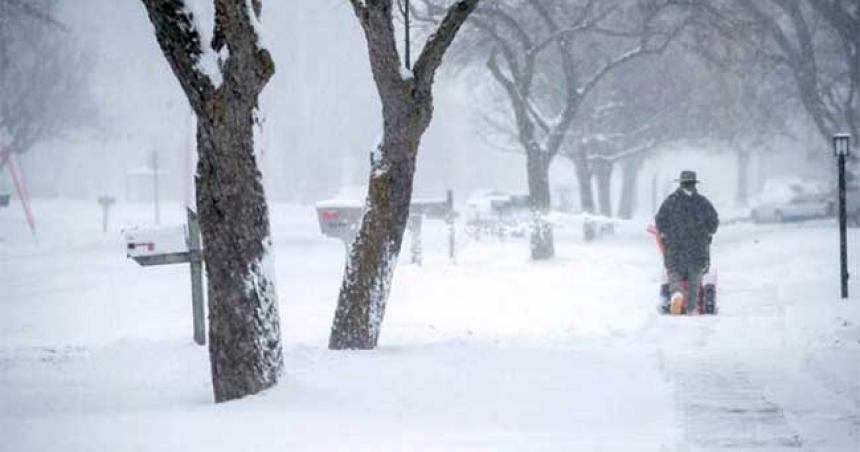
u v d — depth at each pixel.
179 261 32.56
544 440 18.86
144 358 30.19
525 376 25.59
